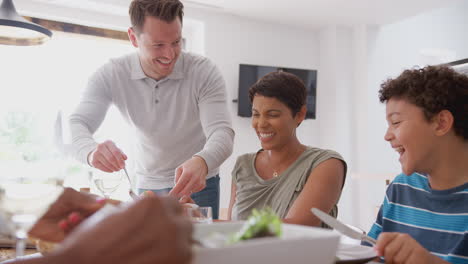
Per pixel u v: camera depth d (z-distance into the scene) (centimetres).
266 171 130
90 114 162
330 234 44
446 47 514
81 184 342
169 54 151
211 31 419
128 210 32
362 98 459
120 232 31
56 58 356
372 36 471
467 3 527
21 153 331
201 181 118
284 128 119
